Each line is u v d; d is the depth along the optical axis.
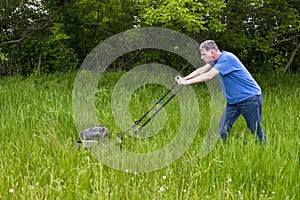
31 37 10.42
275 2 8.77
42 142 4.38
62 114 5.47
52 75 9.08
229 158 3.77
